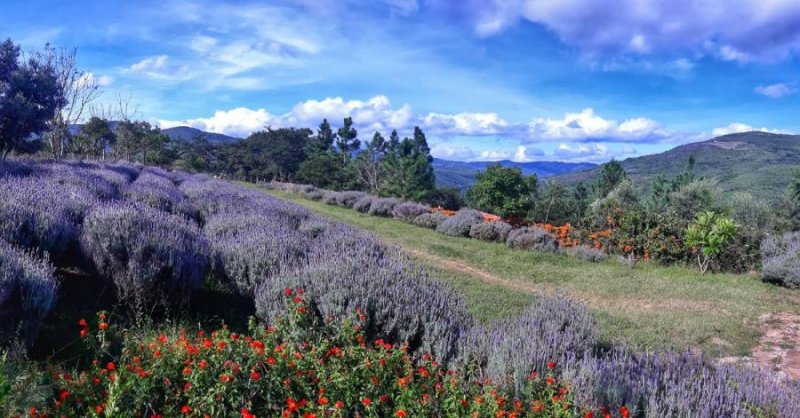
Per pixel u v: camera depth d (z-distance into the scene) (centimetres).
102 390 320
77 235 645
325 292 492
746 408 348
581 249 1416
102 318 382
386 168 4534
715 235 1238
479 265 1197
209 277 673
